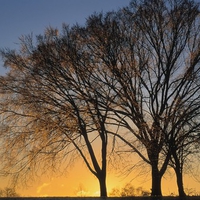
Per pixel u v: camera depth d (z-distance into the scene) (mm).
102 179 27609
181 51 25844
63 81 25828
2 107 27344
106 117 25688
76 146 27875
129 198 19688
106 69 25062
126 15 25578
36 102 26719
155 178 24609
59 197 17562
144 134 24125
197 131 23328
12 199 17125
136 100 24641
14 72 27156
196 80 25250
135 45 25234
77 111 25797
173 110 23672
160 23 25406
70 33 25609
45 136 26359
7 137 27250
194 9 25656
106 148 27578
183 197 20688
